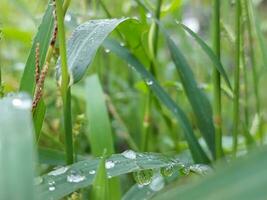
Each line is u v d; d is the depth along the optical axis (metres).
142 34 0.20
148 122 0.24
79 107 0.29
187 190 0.07
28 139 0.08
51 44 0.15
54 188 0.13
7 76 0.30
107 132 0.19
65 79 0.15
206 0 0.40
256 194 0.07
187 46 0.34
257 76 0.24
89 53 0.15
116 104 0.33
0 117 0.09
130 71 0.37
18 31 0.26
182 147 0.27
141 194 0.17
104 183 0.13
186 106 0.32
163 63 0.38
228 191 0.07
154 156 0.15
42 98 0.15
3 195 0.08
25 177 0.08
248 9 0.20
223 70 0.18
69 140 0.16
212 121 0.21
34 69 0.16
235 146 0.20
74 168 0.14
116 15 0.35
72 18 0.22
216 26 0.19
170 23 0.31
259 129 0.24
